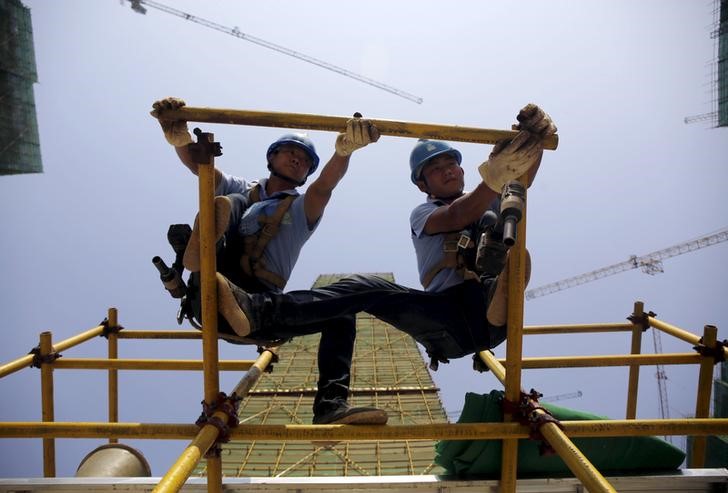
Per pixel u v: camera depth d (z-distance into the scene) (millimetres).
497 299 3023
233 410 2912
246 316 3018
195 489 3564
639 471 3746
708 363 4547
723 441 14805
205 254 2809
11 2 21781
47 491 3432
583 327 5703
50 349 5105
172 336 6137
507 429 2947
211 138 2730
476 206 3451
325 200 3711
